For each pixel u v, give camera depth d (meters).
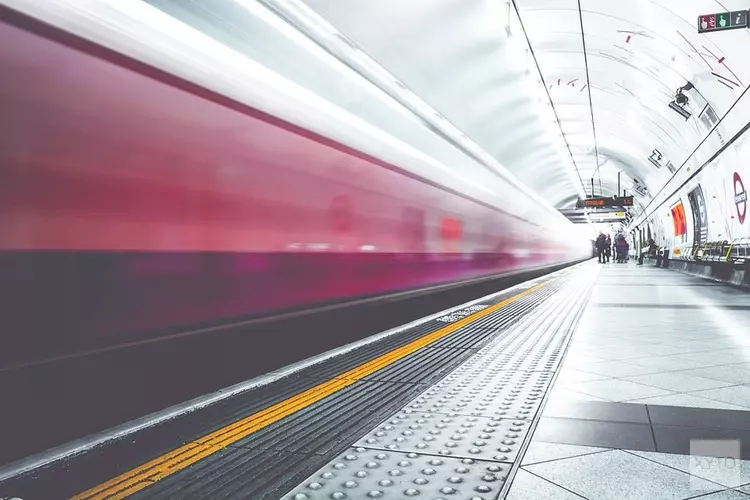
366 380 4.36
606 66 15.74
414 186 8.43
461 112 12.69
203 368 4.30
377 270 7.07
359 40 7.84
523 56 13.08
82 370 3.25
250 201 4.50
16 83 2.76
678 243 29.06
